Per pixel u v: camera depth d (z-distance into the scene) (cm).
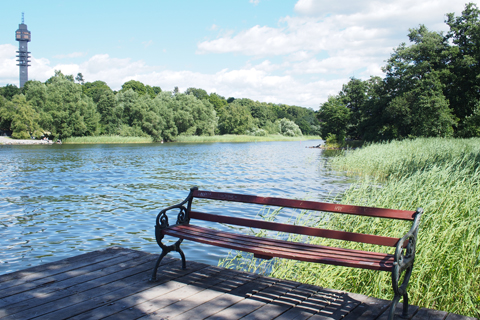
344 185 1727
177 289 366
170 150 4869
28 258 754
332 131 6569
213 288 369
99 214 1164
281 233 802
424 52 4575
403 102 4519
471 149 1947
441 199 628
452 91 4553
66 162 2995
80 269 417
